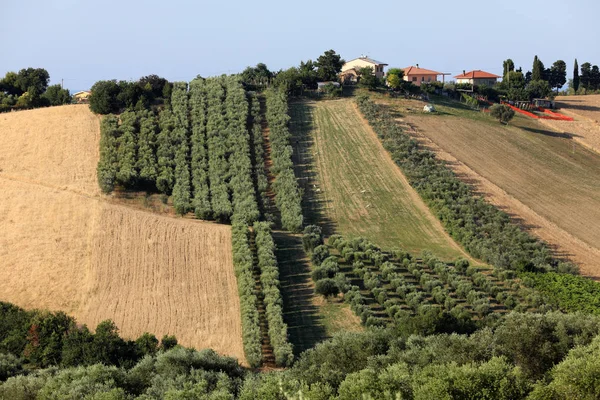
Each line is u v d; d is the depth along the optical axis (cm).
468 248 7769
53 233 7675
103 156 9500
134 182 8800
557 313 5406
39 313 6181
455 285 6875
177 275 7050
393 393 4341
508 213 8781
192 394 4572
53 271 7025
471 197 9000
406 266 7325
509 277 7044
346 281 6869
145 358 5244
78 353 5544
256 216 8256
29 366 5672
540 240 8012
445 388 4303
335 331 6272
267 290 6725
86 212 8112
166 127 10300
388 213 8775
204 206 8381
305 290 6950
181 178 9062
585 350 4622
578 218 8812
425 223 8519
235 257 7281
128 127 10219
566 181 10125
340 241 7762
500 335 5056
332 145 10712
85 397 4544
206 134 10344
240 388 4816
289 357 5703
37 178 8962
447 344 5066
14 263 7169
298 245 7844
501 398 4353
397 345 5250
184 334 6122
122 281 6906
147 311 6450
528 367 4850
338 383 4725
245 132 10400
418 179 9562
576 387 4300
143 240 7606
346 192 9312
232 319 6381
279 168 9619
